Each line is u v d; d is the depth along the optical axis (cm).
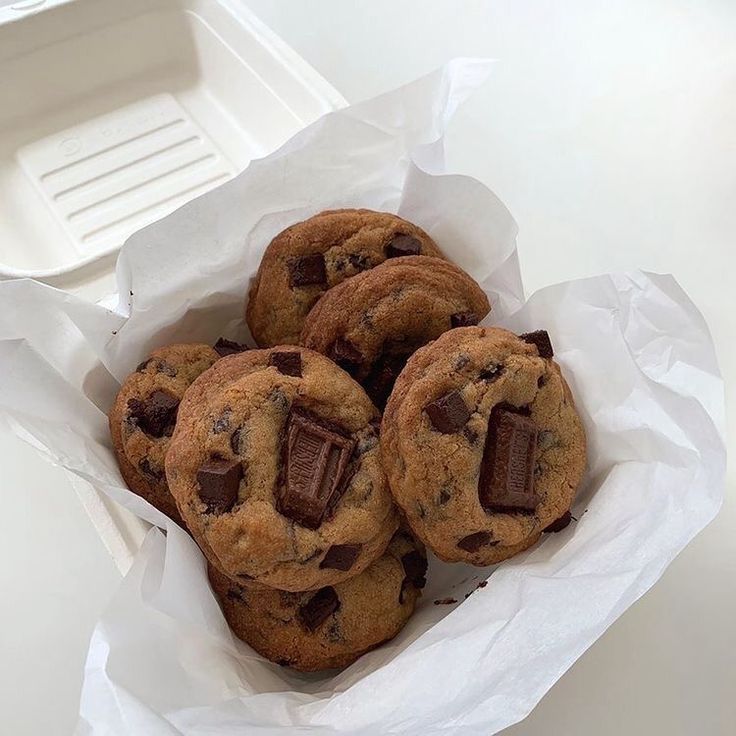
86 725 26
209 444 30
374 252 35
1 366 30
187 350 34
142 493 32
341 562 30
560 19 55
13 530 36
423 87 35
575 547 30
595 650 32
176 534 29
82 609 35
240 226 35
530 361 31
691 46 54
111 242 43
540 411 31
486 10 56
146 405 32
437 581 34
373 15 55
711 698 32
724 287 43
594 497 31
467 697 26
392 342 34
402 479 30
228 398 30
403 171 37
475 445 30
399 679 27
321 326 33
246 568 29
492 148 49
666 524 29
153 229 33
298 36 54
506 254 36
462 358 31
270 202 36
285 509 29
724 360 40
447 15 55
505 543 30
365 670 30
